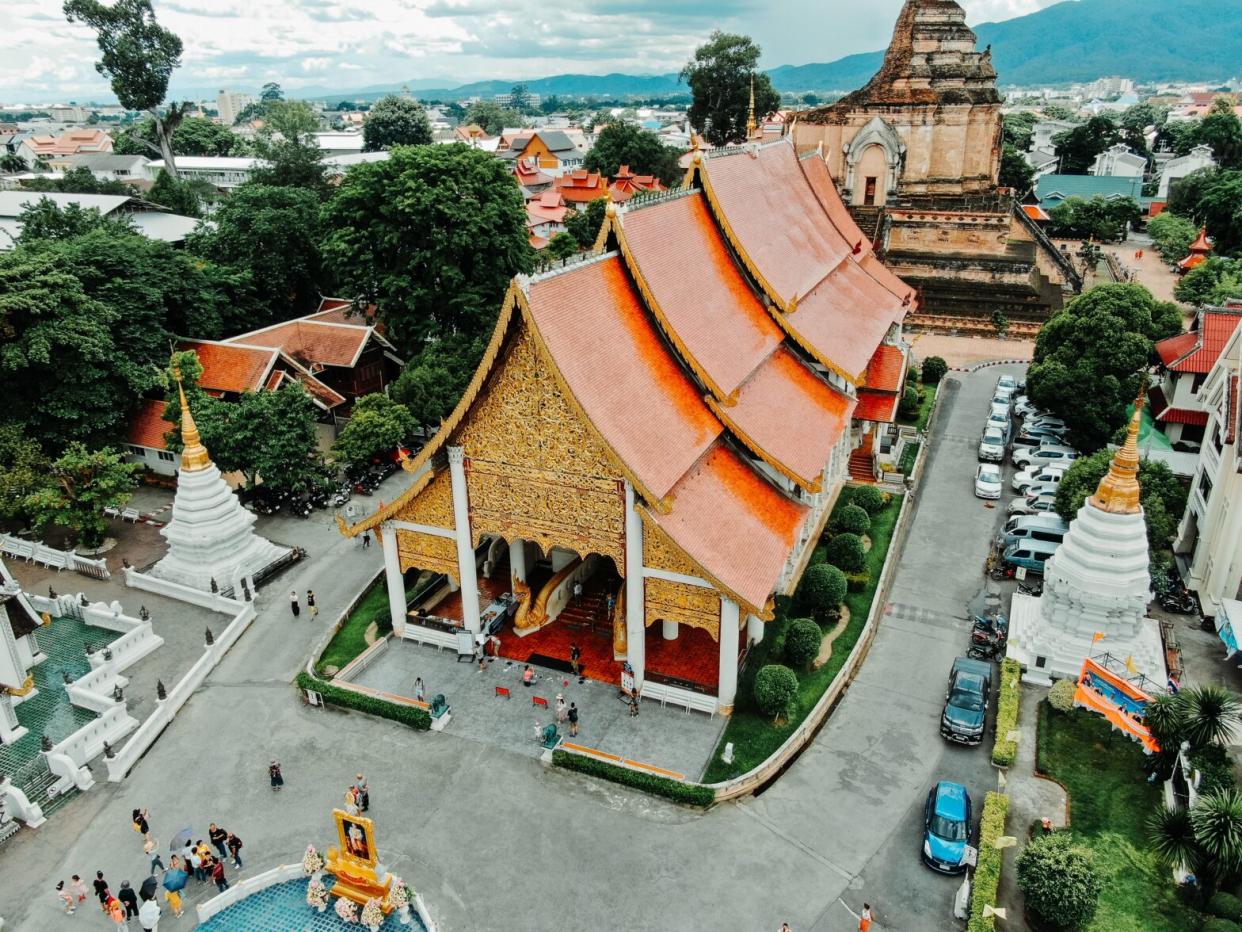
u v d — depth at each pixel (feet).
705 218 151.43
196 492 150.00
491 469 118.42
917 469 188.24
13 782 108.78
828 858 96.07
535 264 233.76
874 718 117.70
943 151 304.91
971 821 100.22
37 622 125.18
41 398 173.58
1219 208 355.77
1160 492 148.05
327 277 265.54
